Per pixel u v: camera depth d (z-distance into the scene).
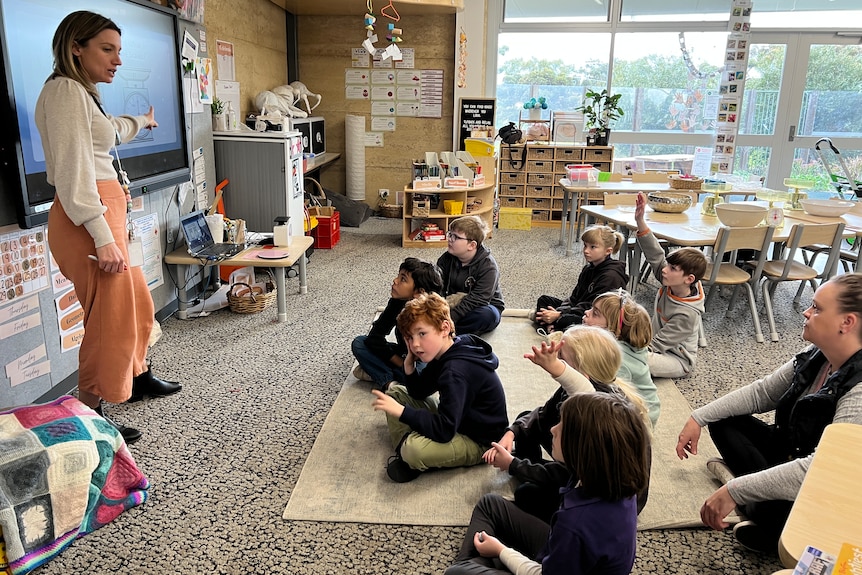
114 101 2.85
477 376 2.08
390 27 5.55
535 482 1.83
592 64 7.09
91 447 1.87
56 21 2.45
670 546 1.86
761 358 3.28
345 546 1.84
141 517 1.96
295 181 4.64
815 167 6.99
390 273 4.76
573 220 5.43
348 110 7.07
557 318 3.38
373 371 2.79
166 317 3.69
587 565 1.31
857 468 1.11
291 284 4.43
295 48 6.82
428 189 5.57
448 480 2.13
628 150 7.27
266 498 2.05
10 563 1.68
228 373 2.97
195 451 2.31
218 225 3.83
